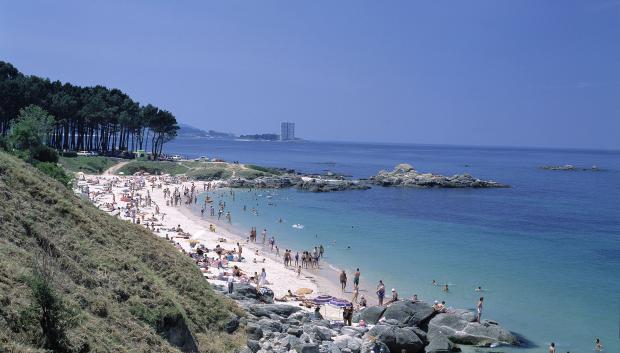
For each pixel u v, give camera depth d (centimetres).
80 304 2450
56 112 15038
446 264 6519
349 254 6969
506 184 16975
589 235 8712
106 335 2347
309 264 6266
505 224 9638
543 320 4609
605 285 5700
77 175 12744
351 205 11575
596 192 15588
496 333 4062
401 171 17288
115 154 17200
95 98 16375
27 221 2830
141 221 8200
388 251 7175
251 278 5128
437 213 10719
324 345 3384
